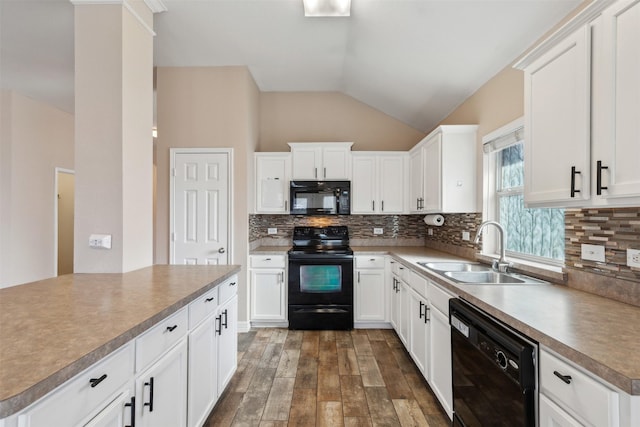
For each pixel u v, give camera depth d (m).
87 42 2.02
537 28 2.01
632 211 1.42
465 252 3.08
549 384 1.08
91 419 0.95
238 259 3.54
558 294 1.61
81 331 1.07
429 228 4.11
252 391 2.34
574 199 1.29
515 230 2.50
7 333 1.05
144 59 2.25
